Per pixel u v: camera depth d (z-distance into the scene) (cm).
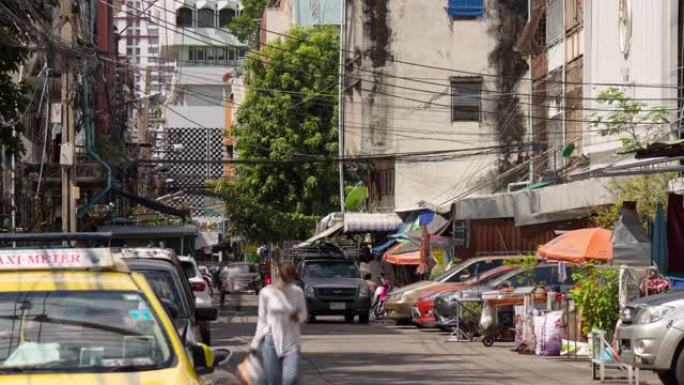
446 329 3094
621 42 3089
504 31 4978
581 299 2114
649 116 2741
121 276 904
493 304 2595
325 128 5600
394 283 4472
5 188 3206
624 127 2852
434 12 4975
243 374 1376
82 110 3641
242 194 5681
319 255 3919
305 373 1930
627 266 2052
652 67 2869
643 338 1608
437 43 4966
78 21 3669
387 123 4934
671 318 1598
